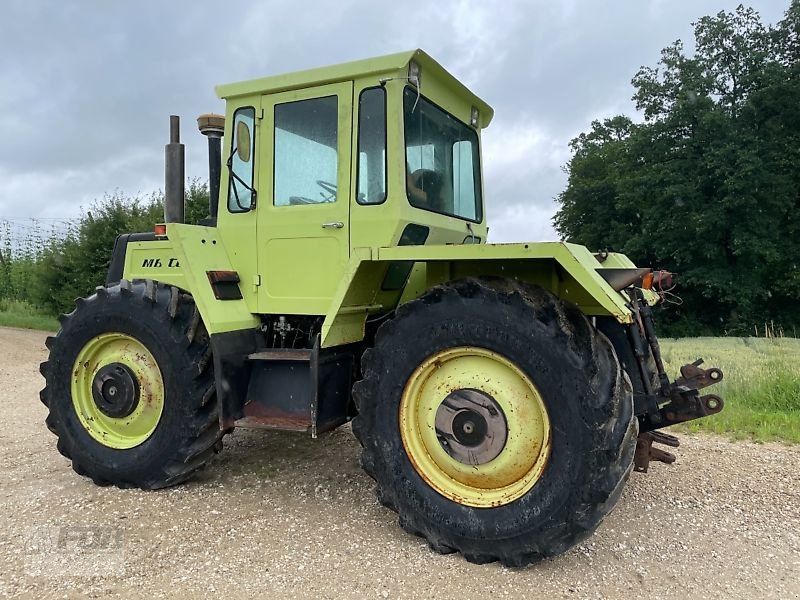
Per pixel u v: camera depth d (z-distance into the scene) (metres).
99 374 4.12
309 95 3.79
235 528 3.40
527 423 3.02
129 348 4.13
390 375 3.26
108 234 16.23
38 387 7.91
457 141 4.32
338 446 4.96
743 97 23.86
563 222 30.19
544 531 2.89
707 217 21.91
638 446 3.53
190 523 3.46
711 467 4.47
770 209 22.39
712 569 2.99
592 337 3.04
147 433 4.09
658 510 3.70
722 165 21.86
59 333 4.25
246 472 4.36
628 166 25.94
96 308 4.10
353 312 3.60
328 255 3.75
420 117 3.82
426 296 3.21
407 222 3.62
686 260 23.14
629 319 2.87
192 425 3.87
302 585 2.80
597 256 3.70
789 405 6.07
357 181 3.66
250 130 3.97
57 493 3.94
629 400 3.00
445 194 4.14
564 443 2.87
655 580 2.88
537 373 2.93
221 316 3.80
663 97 25.50
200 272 3.85
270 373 3.84
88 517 3.53
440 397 3.21
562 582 2.86
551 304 3.03
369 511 3.66
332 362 3.71
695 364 3.54
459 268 3.50
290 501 3.81
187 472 3.99
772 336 9.82
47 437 5.41
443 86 4.07
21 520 3.49
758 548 3.22
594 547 3.21
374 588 2.78
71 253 16.50
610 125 31.70
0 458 4.75
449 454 3.17
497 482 3.09
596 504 2.82
